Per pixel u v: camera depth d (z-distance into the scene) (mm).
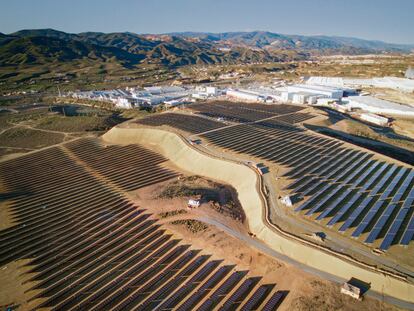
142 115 179375
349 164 91312
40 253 62688
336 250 53812
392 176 82312
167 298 49531
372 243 54562
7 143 137375
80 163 109500
